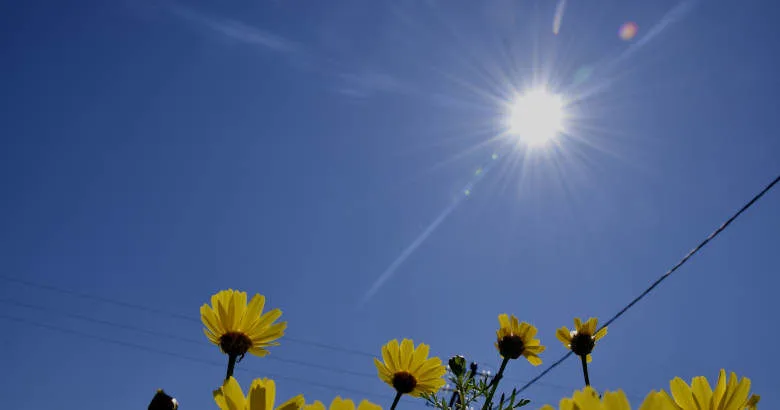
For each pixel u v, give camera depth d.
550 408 0.10
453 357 0.46
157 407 0.26
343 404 0.13
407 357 0.39
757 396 0.17
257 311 0.31
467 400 0.46
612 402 0.10
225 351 0.30
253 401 0.13
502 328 0.49
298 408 0.13
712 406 0.17
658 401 0.10
